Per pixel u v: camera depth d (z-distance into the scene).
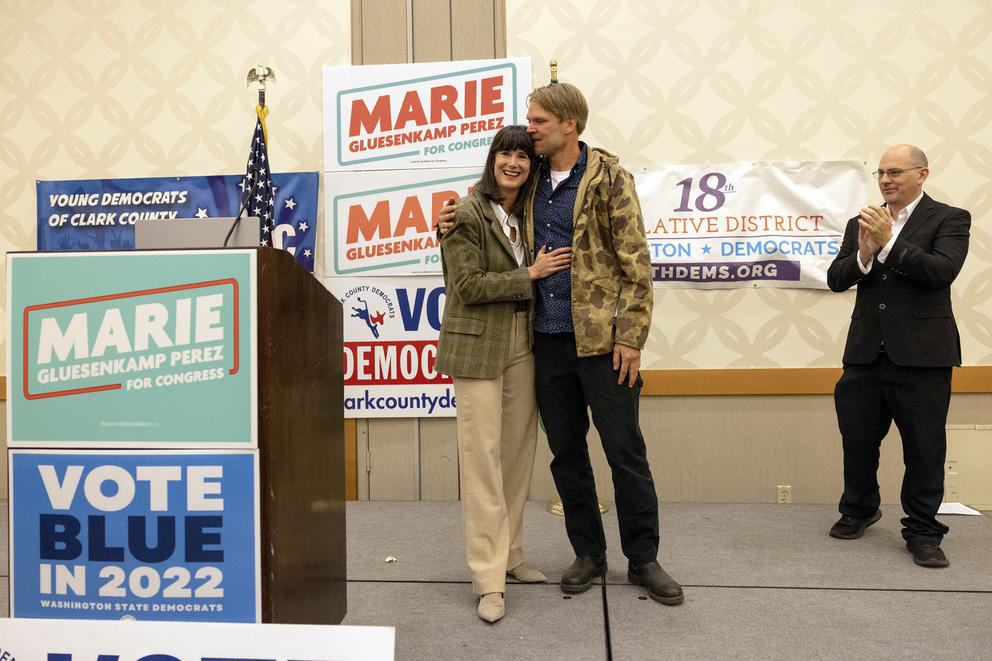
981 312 3.18
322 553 1.57
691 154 3.30
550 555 2.46
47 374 1.26
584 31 3.31
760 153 3.28
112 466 1.25
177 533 1.24
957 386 3.17
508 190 2.03
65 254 1.26
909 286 2.45
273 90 3.41
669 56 3.29
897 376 2.46
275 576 1.25
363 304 3.35
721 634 1.79
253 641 1.18
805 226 3.25
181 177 3.42
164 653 1.19
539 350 2.07
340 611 1.75
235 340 1.24
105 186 3.44
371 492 3.36
